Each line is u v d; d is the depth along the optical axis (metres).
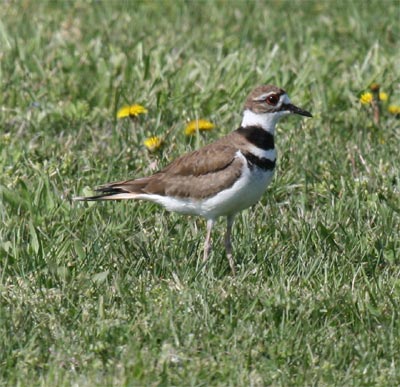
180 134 15.17
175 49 18.52
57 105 16.20
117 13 21.00
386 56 18.30
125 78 16.98
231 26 20.33
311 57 18.14
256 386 9.52
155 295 11.02
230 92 16.39
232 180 11.42
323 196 13.58
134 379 9.41
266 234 12.55
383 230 12.60
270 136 11.65
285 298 10.73
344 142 15.09
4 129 15.50
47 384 9.42
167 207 11.88
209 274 11.36
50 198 13.15
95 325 10.32
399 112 15.94
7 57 17.72
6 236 12.40
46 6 21.48
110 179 13.89
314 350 10.03
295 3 22.08
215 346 10.05
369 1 21.98
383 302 10.93
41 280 11.34
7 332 10.09
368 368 9.73
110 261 11.87
